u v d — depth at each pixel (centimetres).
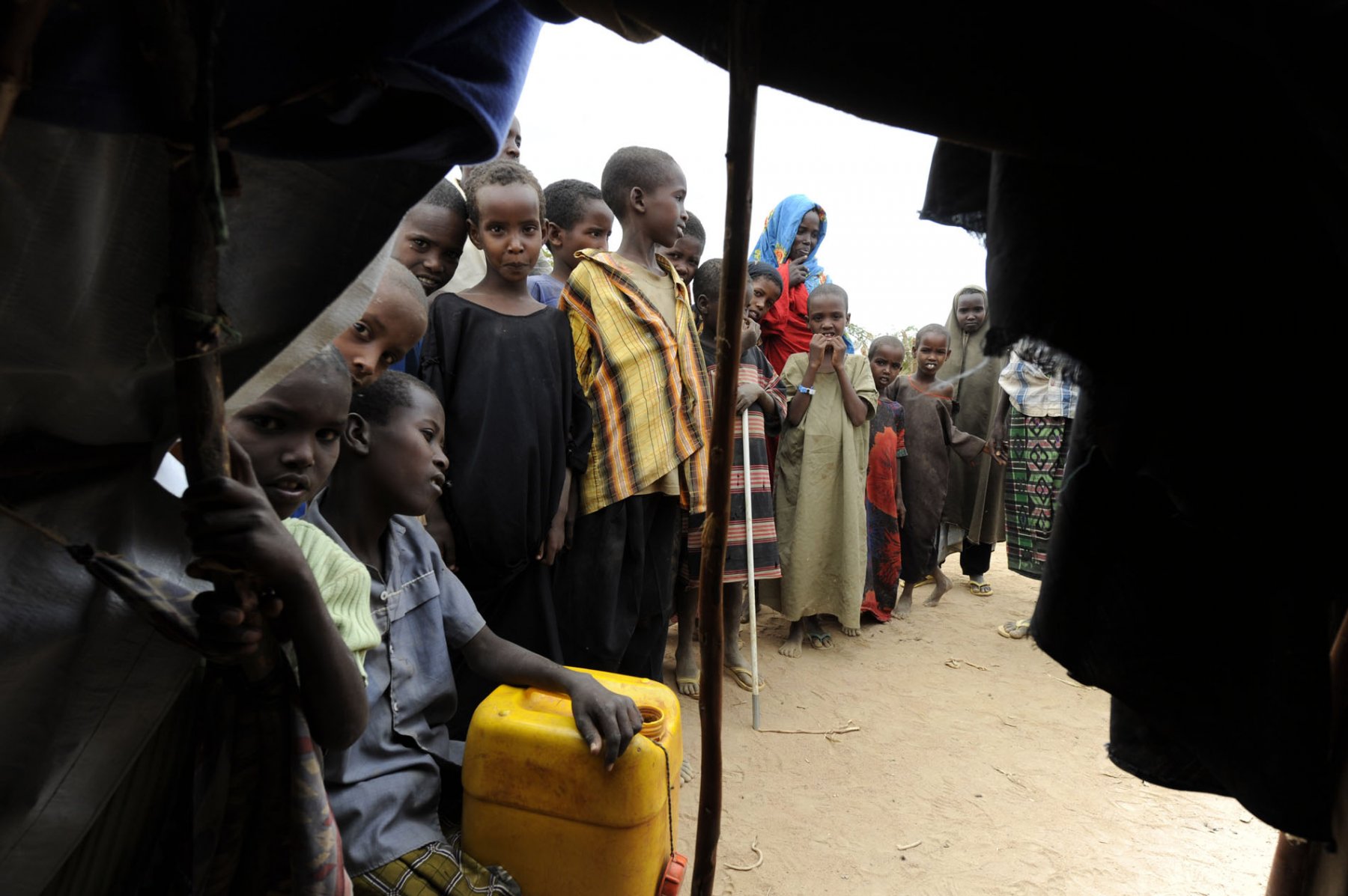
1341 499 86
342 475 181
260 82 81
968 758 343
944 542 582
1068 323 84
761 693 391
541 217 282
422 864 163
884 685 414
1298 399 84
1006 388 516
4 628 100
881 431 492
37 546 100
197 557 88
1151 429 90
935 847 279
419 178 98
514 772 175
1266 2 61
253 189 94
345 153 89
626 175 314
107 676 107
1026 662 453
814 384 450
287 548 91
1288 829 95
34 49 72
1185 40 69
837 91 73
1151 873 272
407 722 177
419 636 186
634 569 302
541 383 268
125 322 90
